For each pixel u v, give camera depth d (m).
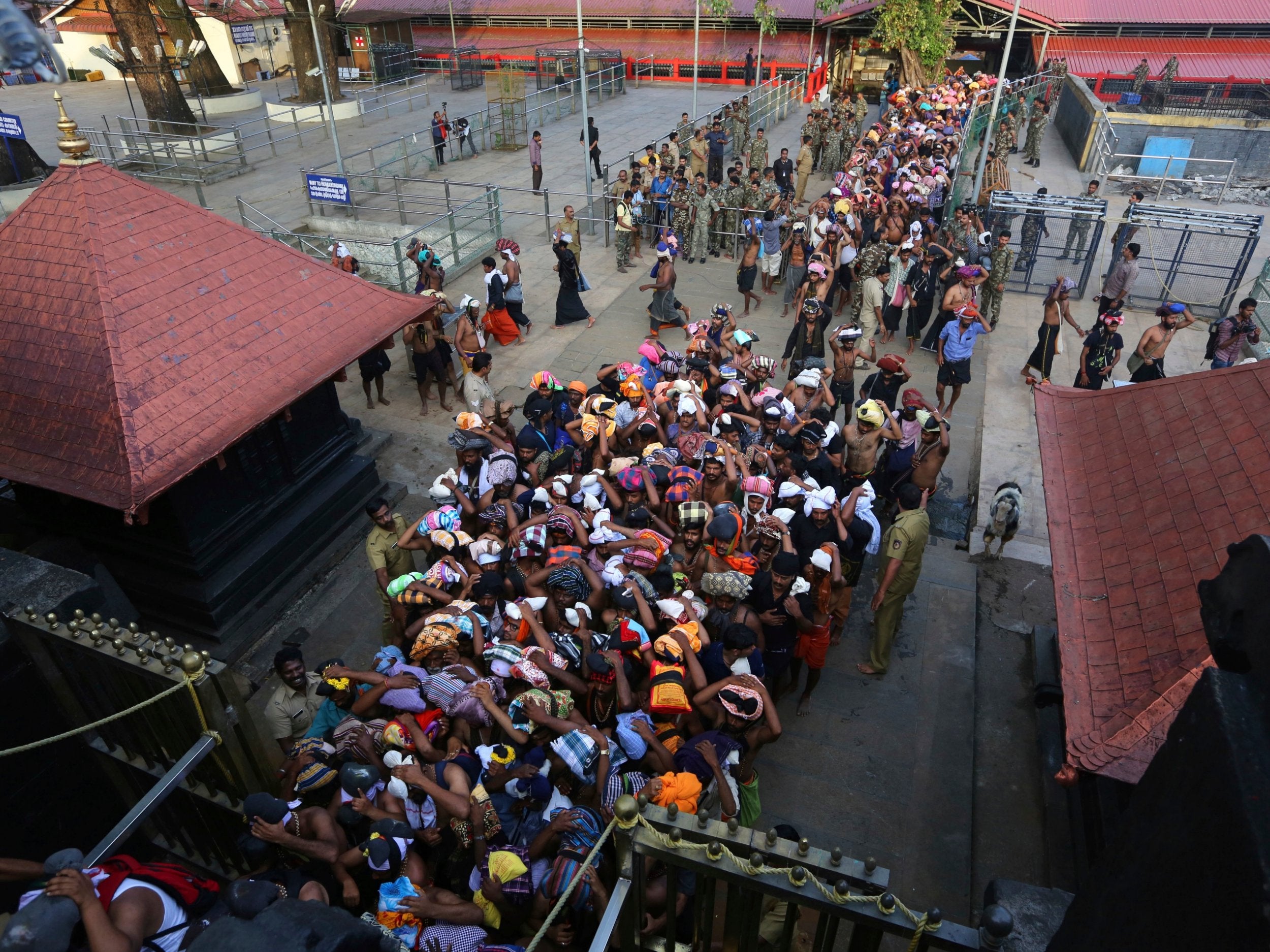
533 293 15.74
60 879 2.59
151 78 24.58
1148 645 4.60
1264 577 1.17
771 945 3.95
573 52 33.81
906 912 2.24
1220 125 24.64
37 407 6.94
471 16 38.09
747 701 4.75
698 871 2.41
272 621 8.29
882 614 7.02
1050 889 2.75
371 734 5.07
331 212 19.95
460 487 7.65
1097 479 6.18
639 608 5.73
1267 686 1.12
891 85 31.23
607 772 4.37
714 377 9.55
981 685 7.38
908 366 12.95
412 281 15.97
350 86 33.78
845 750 6.70
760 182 17.39
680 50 35.41
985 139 18.89
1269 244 17.52
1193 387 6.23
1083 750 4.25
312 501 8.97
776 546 6.42
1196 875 1.06
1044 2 31.70
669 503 7.14
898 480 8.77
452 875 4.62
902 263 12.84
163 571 7.79
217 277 8.05
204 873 5.04
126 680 4.14
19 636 4.32
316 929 1.70
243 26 35.81
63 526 8.00
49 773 4.81
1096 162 25.11
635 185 17.94
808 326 11.92
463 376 11.08
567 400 8.95
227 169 23.00
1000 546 8.83
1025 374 12.43
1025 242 15.78
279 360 8.07
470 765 4.68
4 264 7.37
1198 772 1.14
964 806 6.23
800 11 34.12
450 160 24.83
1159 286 15.78
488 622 6.07
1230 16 30.02
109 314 7.02
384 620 7.45
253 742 4.27
